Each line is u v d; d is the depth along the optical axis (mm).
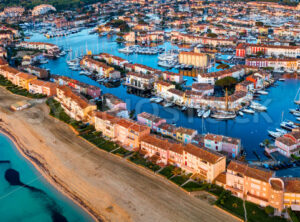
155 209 179500
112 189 198000
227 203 181750
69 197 197250
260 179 178250
